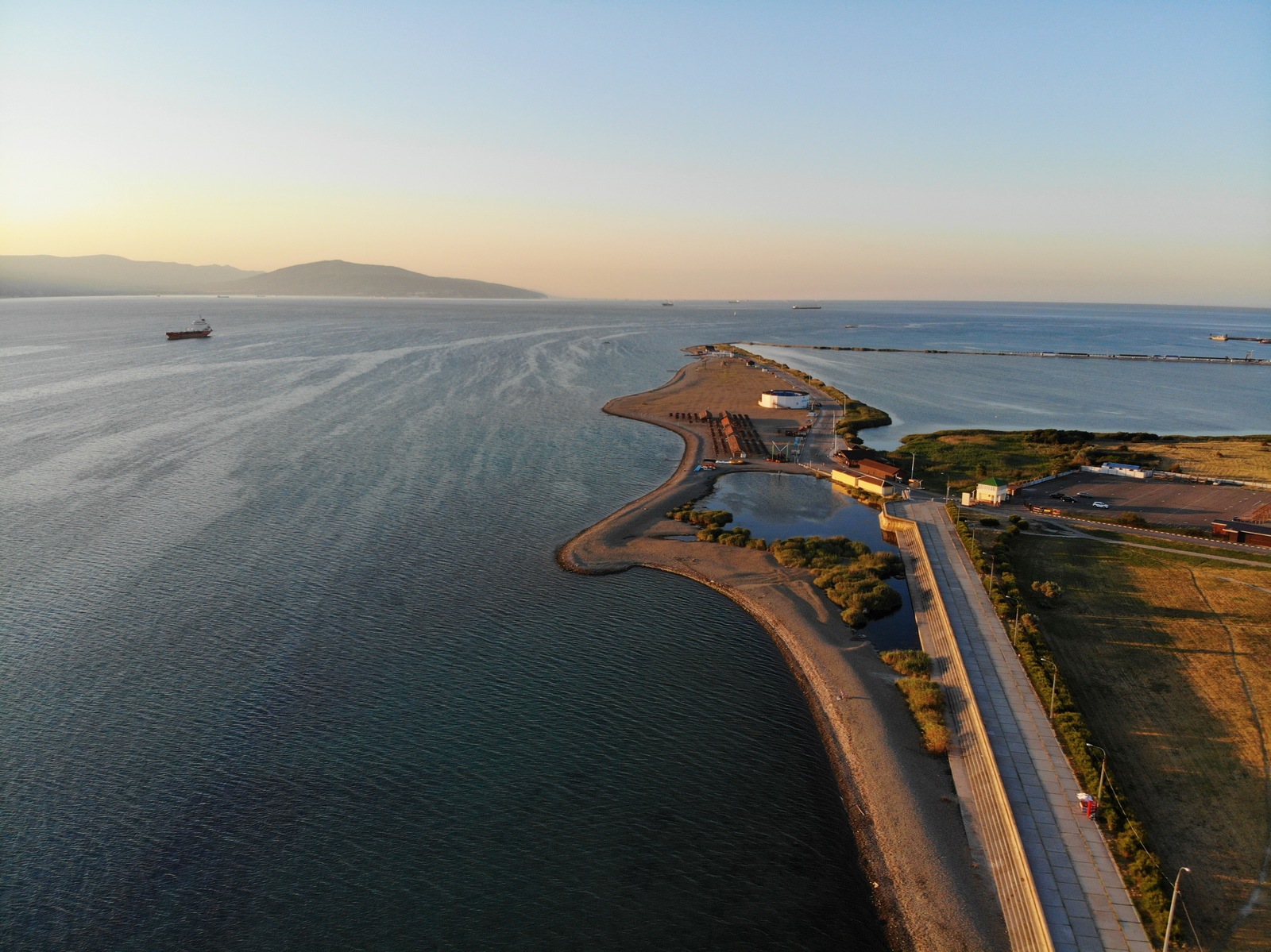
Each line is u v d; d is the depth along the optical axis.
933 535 84.69
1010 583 70.06
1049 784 43.16
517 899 35.88
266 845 38.50
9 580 66.69
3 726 46.91
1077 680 54.72
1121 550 80.19
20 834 38.62
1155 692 52.78
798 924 35.22
